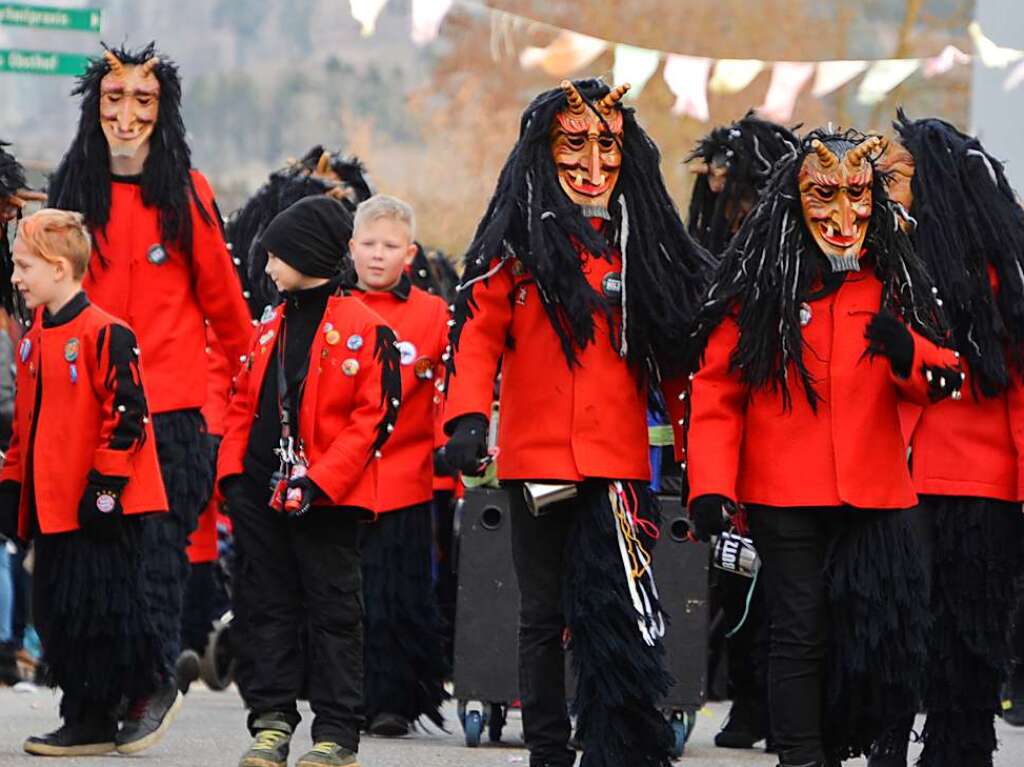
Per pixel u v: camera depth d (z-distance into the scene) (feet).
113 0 213.87
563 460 47.32
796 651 46.37
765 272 46.80
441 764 57.57
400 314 66.85
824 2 173.58
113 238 58.70
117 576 53.36
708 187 69.10
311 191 73.46
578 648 46.83
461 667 63.36
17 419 54.34
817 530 46.75
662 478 63.46
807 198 46.80
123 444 52.75
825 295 47.06
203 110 214.90
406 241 66.90
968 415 51.21
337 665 49.93
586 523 47.29
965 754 51.29
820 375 46.78
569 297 47.32
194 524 58.18
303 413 49.93
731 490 46.50
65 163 59.21
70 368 53.21
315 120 211.82
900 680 45.91
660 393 49.32
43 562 53.88
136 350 53.57
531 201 47.83
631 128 48.88
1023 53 80.69
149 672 54.49
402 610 65.67
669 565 61.36
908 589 46.14
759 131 67.56
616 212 48.55
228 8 215.31
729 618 64.44
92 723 54.85
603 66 175.52
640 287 47.96
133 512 53.26
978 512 50.78
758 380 46.68
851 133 47.98
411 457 66.08
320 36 211.00
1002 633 51.24
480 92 182.50
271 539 50.34
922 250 51.01
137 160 59.21
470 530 63.62
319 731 49.88
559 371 47.73
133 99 58.29
